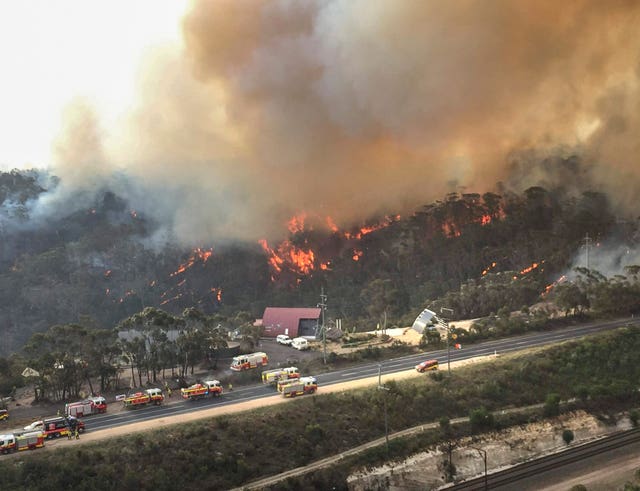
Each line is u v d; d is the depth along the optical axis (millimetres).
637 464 75500
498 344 105125
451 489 72062
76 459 65812
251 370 95438
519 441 81062
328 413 79875
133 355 93750
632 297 121500
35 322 163625
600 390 90188
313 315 122562
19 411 81688
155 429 72562
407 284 169000
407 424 81125
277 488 67688
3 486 62000
